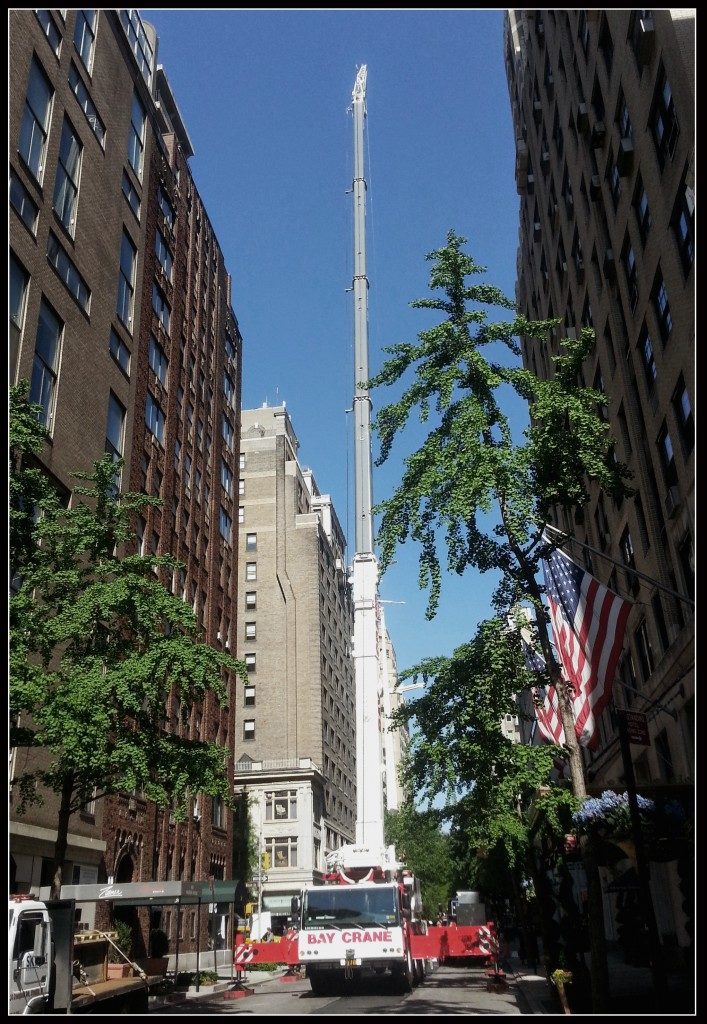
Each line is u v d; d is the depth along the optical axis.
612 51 26.28
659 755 25.20
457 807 17.00
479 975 24.38
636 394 26.39
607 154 27.44
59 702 14.82
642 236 23.88
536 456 14.54
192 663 17.17
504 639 14.52
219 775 17.95
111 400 32.12
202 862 41.38
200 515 46.03
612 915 33.78
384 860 21.67
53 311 26.70
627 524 28.08
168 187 42.88
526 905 27.92
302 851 60.62
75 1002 11.66
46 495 16.14
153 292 39.22
